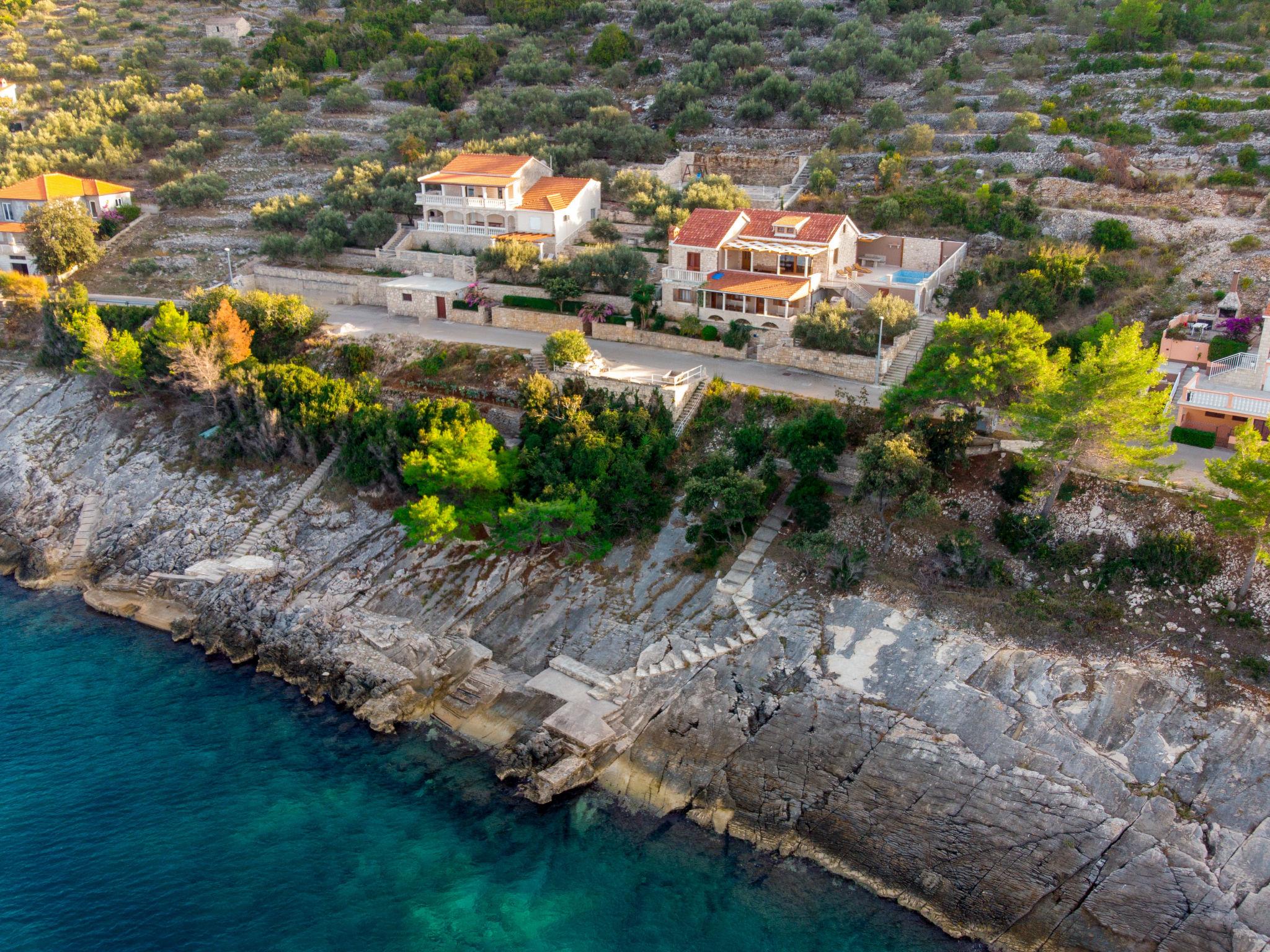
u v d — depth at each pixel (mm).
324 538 75438
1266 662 51250
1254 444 51562
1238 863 44656
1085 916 44344
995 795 49312
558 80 144500
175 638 69250
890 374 76125
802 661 57781
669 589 64750
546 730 56688
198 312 93125
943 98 116438
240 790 54719
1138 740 49906
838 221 87438
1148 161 97000
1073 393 56000
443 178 102688
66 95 162250
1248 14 121375
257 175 132250
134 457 87312
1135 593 56156
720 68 136625
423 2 188375
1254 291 74312
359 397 79812
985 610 57375
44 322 101188
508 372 81875
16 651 67875
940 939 44656
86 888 48000
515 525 66875
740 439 69188
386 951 44594
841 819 50094
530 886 48188
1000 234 90938
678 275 87312
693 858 49469
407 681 61875
